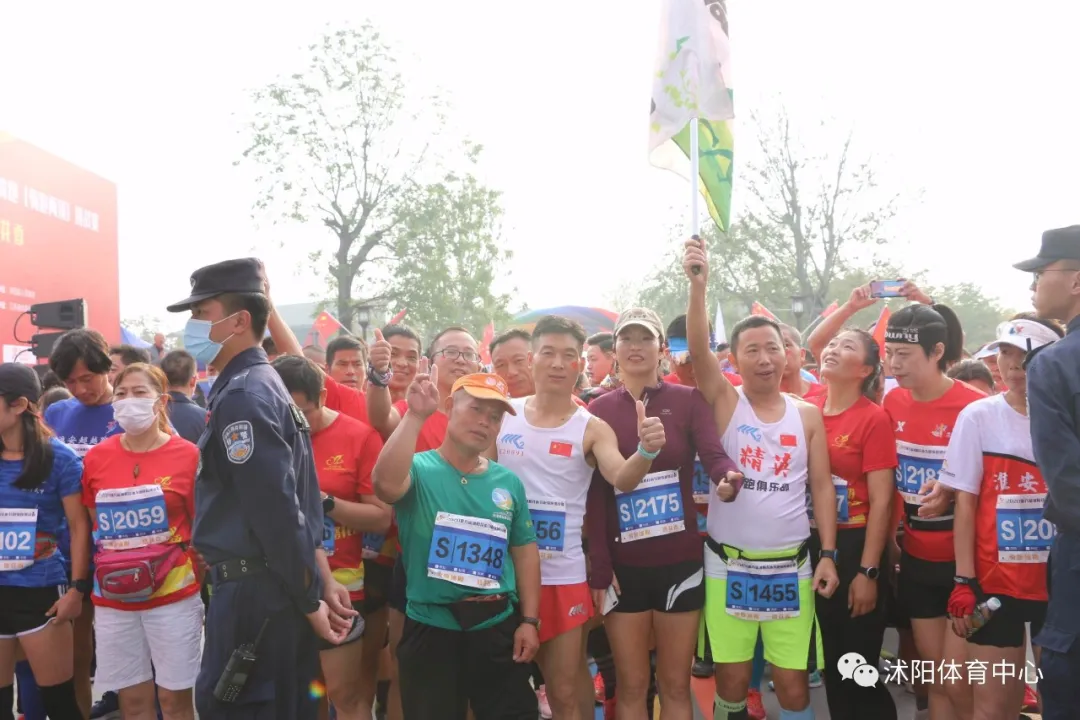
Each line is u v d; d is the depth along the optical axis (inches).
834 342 178.2
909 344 170.4
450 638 136.8
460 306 1151.0
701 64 169.2
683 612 155.5
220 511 124.0
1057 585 131.8
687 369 216.4
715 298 1277.1
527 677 141.4
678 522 156.1
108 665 163.8
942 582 165.3
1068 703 131.0
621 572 156.8
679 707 157.2
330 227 1122.0
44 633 168.6
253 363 129.1
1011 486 149.1
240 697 120.3
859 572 165.5
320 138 1085.1
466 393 139.3
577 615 152.3
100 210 517.0
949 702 164.9
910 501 169.9
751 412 163.8
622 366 163.6
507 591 139.3
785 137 1141.1
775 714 208.4
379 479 135.3
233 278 128.6
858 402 175.3
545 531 153.3
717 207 181.6
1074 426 127.7
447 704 136.8
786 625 157.3
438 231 1119.0
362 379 226.7
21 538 166.2
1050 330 148.8
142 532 163.5
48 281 453.4
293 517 118.7
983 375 237.9
